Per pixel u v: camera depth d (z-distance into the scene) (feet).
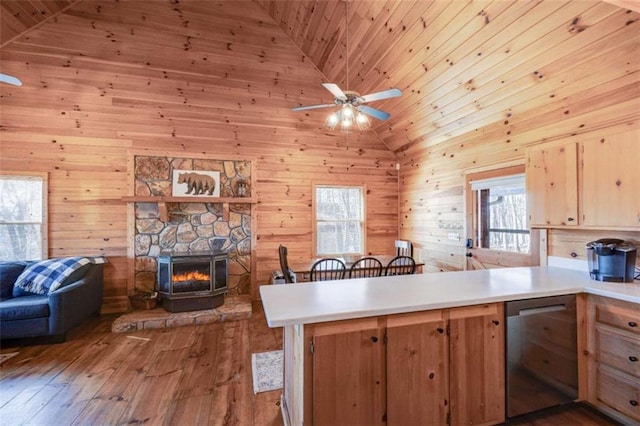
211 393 7.66
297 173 16.53
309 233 16.74
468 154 13.20
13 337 10.08
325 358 4.92
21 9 10.72
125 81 13.12
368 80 13.37
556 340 6.61
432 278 7.72
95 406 7.11
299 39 13.58
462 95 11.29
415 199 16.97
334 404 4.96
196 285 13.44
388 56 11.48
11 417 6.71
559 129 9.30
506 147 11.27
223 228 15.46
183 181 14.82
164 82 13.50
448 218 14.47
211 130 15.03
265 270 16.08
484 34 8.67
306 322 4.78
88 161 13.67
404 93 12.98
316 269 11.60
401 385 5.36
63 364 9.14
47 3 11.12
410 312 5.46
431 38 9.75
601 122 8.16
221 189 15.37
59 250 13.38
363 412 5.12
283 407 6.74
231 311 13.23
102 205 13.89
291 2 11.89
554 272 8.48
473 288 6.63
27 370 8.79
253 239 15.81
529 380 6.32
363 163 17.63
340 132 17.10
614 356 6.32
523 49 8.45
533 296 6.35
